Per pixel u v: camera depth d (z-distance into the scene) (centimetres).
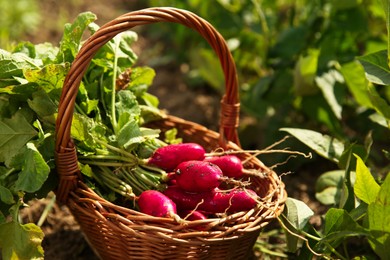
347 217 88
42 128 92
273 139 127
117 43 100
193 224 84
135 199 90
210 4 141
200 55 142
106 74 101
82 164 92
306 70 122
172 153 92
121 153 93
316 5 132
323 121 126
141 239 85
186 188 90
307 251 92
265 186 94
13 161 88
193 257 85
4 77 91
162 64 171
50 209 112
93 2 204
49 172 89
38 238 87
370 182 88
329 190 104
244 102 135
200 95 155
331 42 127
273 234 106
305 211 92
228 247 86
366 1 133
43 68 88
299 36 128
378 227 86
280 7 155
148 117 104
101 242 91
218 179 89
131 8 202
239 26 141
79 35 93
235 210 89
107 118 98
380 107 100
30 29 181
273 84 129
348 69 117
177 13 90
